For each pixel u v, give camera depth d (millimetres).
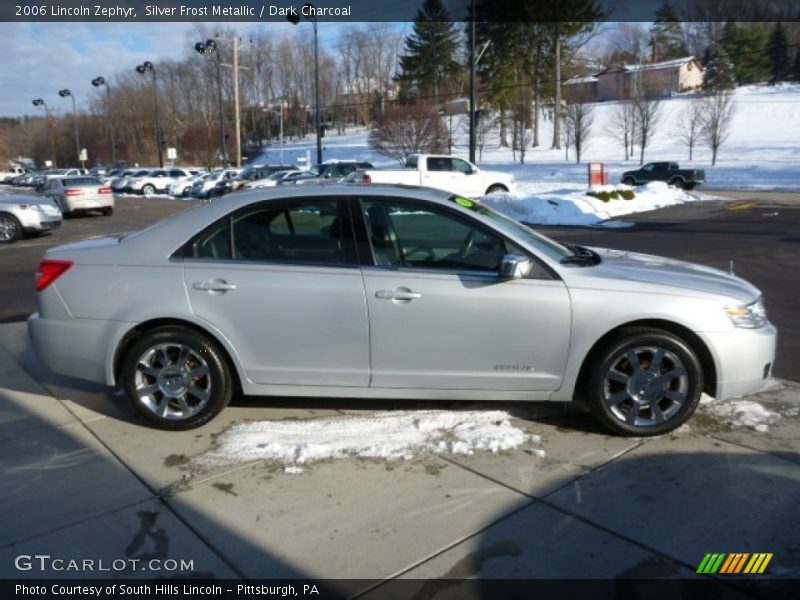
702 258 11523
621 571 2930
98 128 98500
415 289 4109
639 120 54969
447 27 70375
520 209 20750
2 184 70438
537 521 3311
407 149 41750
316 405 4801
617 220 19703
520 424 4461
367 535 3219
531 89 60469
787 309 7742
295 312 4180
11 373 5645
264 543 3170
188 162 73250
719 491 3561
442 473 3803
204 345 4254
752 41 89688
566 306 4078
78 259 4367
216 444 4199
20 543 3189
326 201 4281
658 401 4188
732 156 52062
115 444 4227
